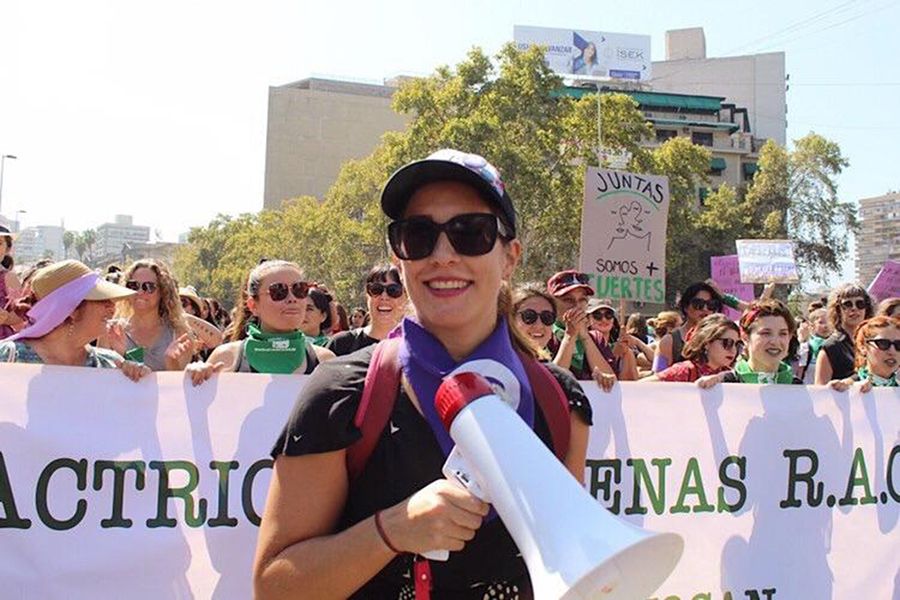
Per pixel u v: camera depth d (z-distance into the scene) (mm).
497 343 1898
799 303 53875
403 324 1881
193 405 3500
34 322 3588
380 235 51094
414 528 1600
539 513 1408
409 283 1872
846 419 4406
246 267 68812
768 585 4219
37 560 3307
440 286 1836
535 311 4938
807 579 4293
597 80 98562
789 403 4312
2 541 3283
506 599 1814
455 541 1579
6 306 4805
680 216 49469
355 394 1793
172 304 4652
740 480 4195
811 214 61062
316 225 54969
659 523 4062
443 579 1782
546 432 1924
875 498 4445
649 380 5129
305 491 1767
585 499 1436
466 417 1533
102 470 3387
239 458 3521
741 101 100750
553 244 44062
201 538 3465
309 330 6020
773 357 4711
